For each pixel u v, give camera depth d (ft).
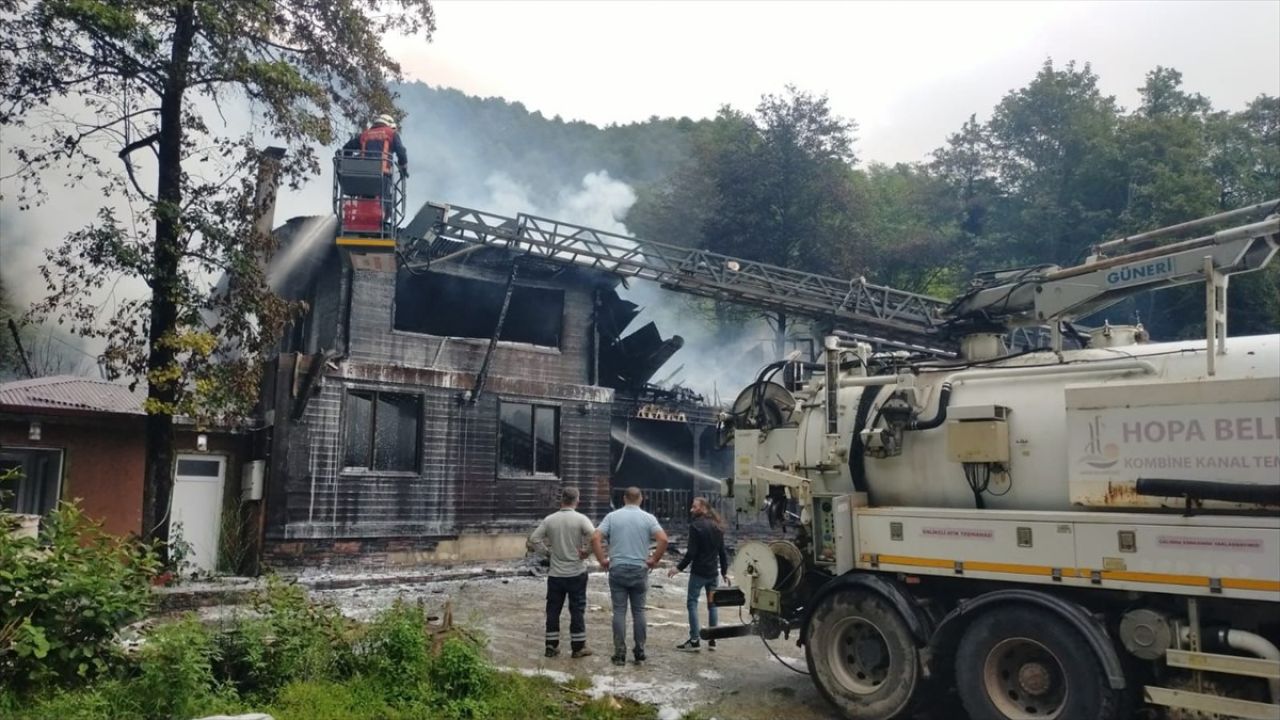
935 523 21.12
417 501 55.06
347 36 46.16
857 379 24.93
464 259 60.95
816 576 25.00
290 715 18.65
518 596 42.19
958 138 149.48
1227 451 17.07
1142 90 136.26
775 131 121.90
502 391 60.03
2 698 17.98
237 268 41.93
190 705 18.42
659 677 25.63
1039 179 131.44
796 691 24.23
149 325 42.09
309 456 51.13
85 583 20.08
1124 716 17.67
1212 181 110.11
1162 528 17.69
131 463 46.98
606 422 65.00
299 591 23.31
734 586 26.73
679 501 71.67
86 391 48.16
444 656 21.76
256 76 40.22
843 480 24.20
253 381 42.50
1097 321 99.55
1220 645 17.21
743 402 28.12
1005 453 20.61
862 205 125.39
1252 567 16.52
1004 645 19.35
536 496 60.39
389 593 42.83
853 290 63.67
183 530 48.44
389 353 56.54
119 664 20.29
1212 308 18.70
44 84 39.29
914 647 20.53
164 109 41.47
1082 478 18.95
